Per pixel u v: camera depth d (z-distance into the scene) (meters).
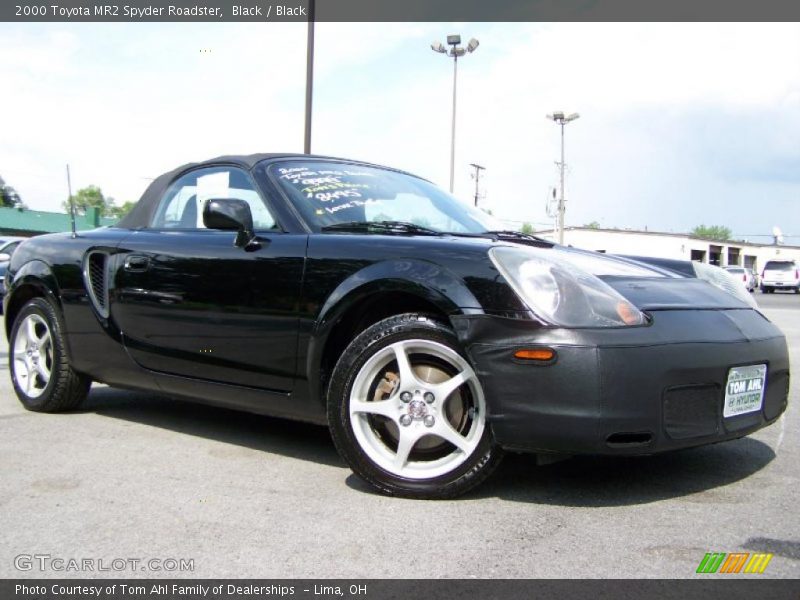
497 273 2.48
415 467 2.62
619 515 2.43
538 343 2.35
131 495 2.64
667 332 2.45
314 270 2.85
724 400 2.55
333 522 2.37
